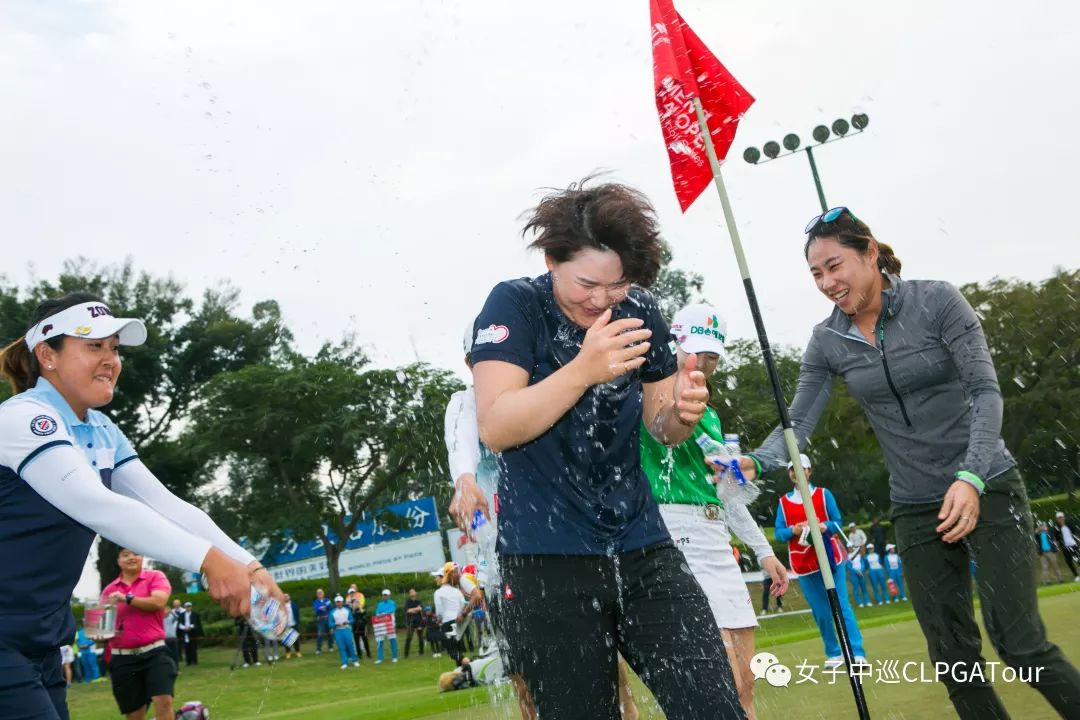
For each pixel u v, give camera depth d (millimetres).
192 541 2193
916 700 4145
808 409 3699
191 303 46812
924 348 3273
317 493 39625
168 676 6195
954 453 3275
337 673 20219
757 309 3346
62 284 43906
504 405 2109
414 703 6789
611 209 2188
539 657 2225
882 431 3424
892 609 18531
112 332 2713
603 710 2213
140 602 6137
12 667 2404
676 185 3684
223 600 2184
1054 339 33438
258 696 16719
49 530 2451
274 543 40000
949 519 2986
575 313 2311
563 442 2254
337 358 37062
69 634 2584
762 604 21281
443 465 36438
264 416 35969
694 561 3930
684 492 3957
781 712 4160
